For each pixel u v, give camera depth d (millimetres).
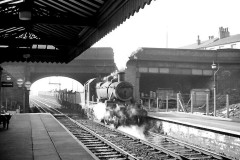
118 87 19859
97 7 6855
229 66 34125
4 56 13836
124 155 10180
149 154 10953
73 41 10453
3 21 7133
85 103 27094
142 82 37719
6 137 11250
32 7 7738
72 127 18688
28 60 14266
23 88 34188
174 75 35844
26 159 7570
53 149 8812
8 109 32656
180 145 13242
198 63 34000
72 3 6969
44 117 21203
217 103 31891
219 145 12250
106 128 18078
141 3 5043
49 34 11086
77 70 36094
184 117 18531
